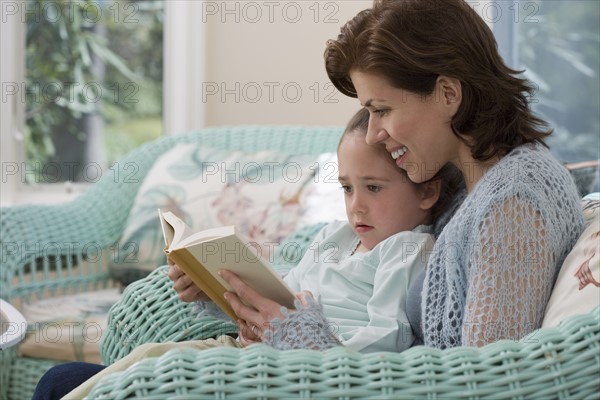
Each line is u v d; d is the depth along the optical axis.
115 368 1.76
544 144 1.89
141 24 4.44
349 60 1.88
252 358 1.43
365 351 1.89
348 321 2.02
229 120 4.38
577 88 4.05
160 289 2.26
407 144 1.85
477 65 1.81
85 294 3.46
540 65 4.06
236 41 4.35
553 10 4.04
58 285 3.39
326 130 3.58
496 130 1.82
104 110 4.45
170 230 2.02
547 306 1.68
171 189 3.54
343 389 1.39
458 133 1.84
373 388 1.40
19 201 4.19
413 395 1.40
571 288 1.64
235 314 1.93
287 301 1.79
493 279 1.67
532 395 1.42
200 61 4.37
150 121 4.49
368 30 1.82
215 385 1.38
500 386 1.42
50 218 3.41
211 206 3.45
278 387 1.39
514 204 1.70
